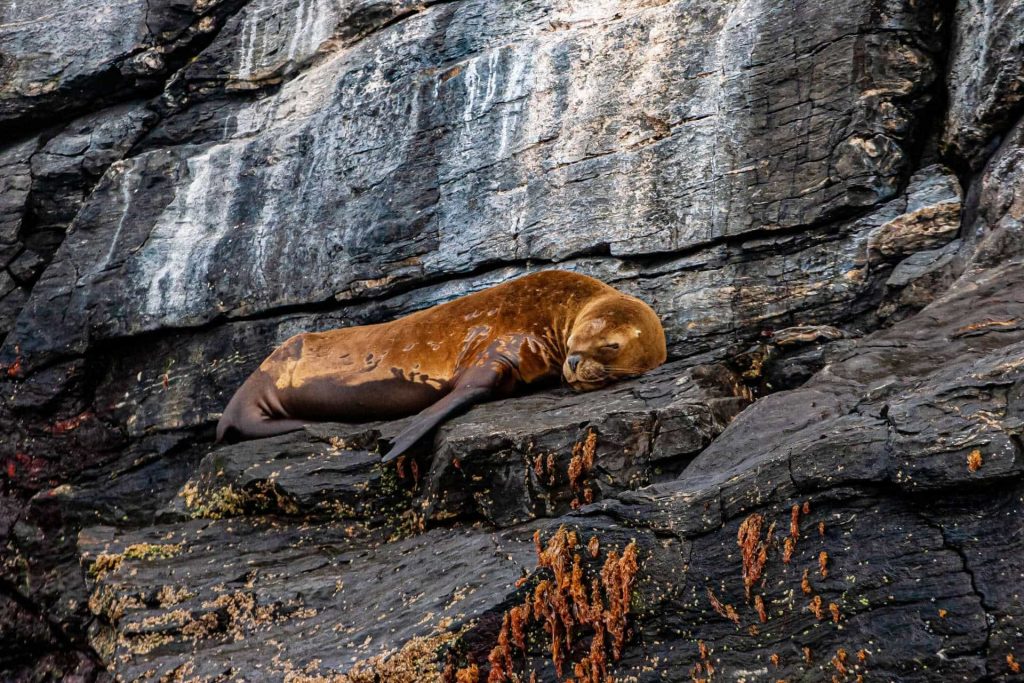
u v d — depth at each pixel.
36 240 27.84
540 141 22.92
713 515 13.95
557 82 23.11
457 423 17.98
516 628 14.62
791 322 19.69
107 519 24.38
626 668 14.09
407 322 20.81
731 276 20.38
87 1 29.00
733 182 20.61
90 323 25.59
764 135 20.52
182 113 27.86
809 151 20.02
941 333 15.94
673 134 21.45
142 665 16.70
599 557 14.46
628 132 22.02
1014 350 13.67
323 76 26.58
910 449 12.75
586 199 22.05
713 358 18.28
